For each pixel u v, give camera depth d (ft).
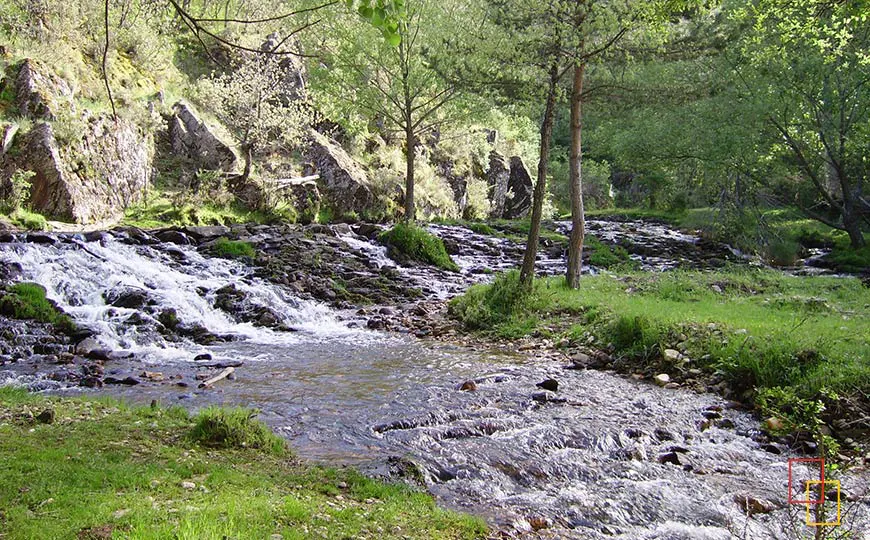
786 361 30.73
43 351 35.45
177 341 40.22
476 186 132.26
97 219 64.95
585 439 23.62
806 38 82.23
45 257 47.01
